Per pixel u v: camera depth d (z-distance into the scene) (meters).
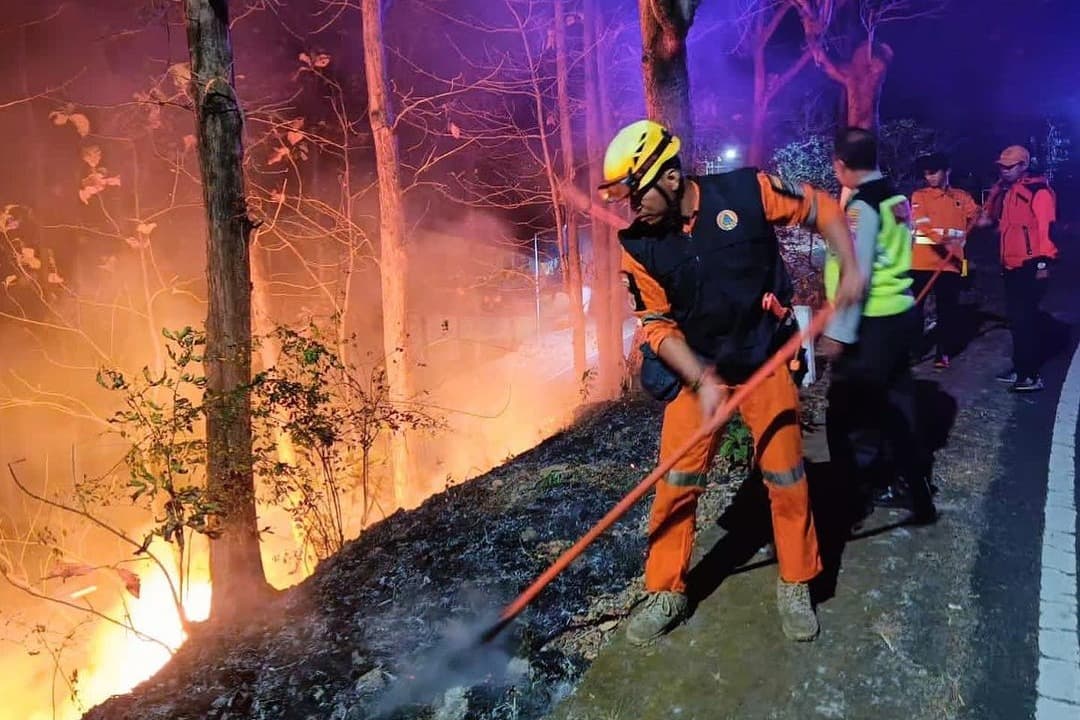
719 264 2.96
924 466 4.78
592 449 6.43
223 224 5.45
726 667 3.23
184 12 5.35
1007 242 6.16
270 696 3.62
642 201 2.88
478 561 4.55
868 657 3.21
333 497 7.15
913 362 7.35
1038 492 4.52
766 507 4.44
